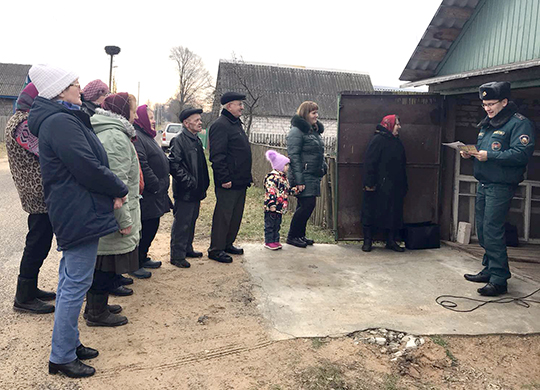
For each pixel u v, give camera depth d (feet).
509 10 17.01
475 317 12.17
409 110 19.76
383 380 9.17
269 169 36.83
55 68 8.49
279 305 12.71
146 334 10.78
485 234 13.99
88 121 8.88
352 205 20.10
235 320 11.68
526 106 20.54
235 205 17.19
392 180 18.47
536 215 20.83
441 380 9.32
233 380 8.98
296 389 8.73
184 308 12.39
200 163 16.08
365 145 19.80
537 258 18.03
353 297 13.48
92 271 9.01
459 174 20.59
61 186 8.43
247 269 15.94
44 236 11.37
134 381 8.82
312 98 88.33
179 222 15.87
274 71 92.02
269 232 18.65
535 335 11.23
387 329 11.32
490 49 17.97
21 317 11.40
